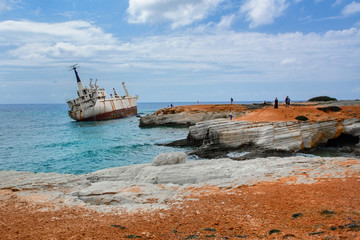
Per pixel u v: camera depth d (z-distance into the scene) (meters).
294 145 30.95
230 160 21.70
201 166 19.56
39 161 32.97
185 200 12.11
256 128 31.12
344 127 35.22
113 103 98.38
